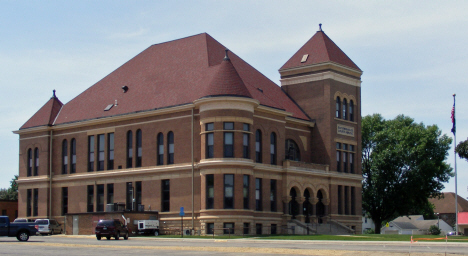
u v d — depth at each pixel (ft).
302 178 241.35
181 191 222.48
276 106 238.27
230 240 179.32
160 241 178.09
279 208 232.94
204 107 214.90
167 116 229.45
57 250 134.92
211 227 210.59
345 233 245.65
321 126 257.55
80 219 230.27
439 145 321.93
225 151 211.82
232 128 212.43
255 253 126.52
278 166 233.55
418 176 313.12
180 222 220.84
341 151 261.65
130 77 261.03
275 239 182.29
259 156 227.81
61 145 262.06
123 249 139.13
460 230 377.09
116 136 244.01
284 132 240.12
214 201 210.38
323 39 268.21
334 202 254.68
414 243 160.66
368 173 334.65
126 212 217.56
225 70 217.15
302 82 264.93
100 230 186.39
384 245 155.63
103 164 247.29
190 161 220.84
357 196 268.82
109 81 268.41
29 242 166.81
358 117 273.95
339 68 263.49
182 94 229.45
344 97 265.95
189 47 253.65
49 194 261.44
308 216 245.04
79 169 254.27
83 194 251.39
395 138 324.80
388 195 324.80
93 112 254.68
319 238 186.91
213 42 256.73
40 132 267.59
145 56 267.39
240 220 209.87
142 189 233.96
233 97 211.20
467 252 127.65
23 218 251.60
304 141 255.70
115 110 246.27
